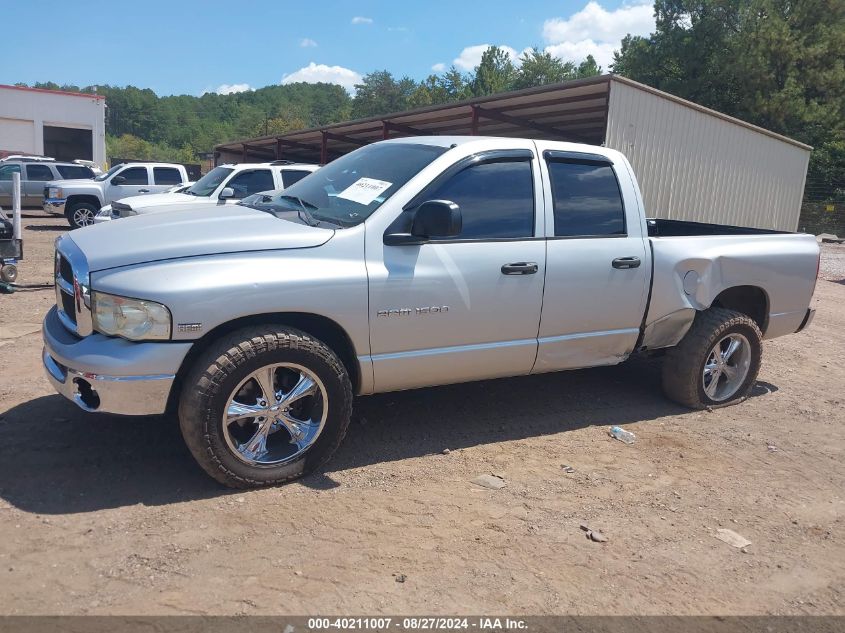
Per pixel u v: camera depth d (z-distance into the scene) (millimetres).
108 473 3814
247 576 2957
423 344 4145
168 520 3367
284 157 33156
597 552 3352
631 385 6102
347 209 4164
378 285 3900
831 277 15812
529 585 3039
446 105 16391
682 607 2969
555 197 4625
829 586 3209
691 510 3857
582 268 4625
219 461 3564
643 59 39812
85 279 3477
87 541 3148
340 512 3562
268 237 3742
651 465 4430
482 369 4445
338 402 3871
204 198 11609
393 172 4340
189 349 3484
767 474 4406
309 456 3869
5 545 3074
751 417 5496
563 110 15719
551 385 5973
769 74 33312
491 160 4402
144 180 18531
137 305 3383
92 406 3525
